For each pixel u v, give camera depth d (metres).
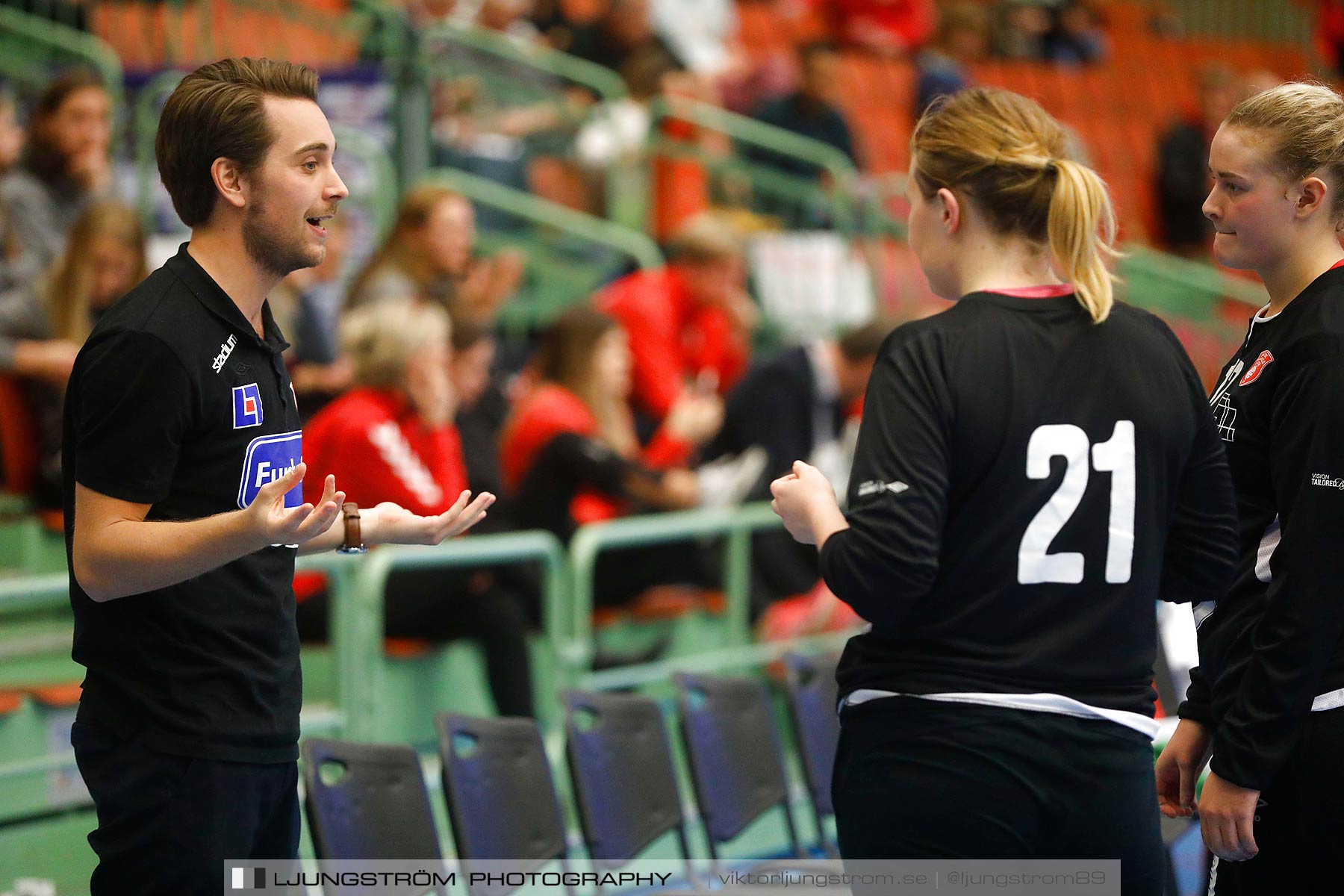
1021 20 37.12
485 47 24.28
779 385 18.38
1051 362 6.62
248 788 7.25
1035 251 6.92
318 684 13.94
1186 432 6.86
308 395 16.78
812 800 13.35
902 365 6.60
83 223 14.93
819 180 26.00
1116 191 36.50
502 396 17.55
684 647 17.19
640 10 27.20
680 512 17.25
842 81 33.28
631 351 18.86
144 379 6.69
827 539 6.51
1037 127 6.94
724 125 24.86
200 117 7.00
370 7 21.31
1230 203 7.59
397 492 13.75
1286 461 7.20
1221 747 7.29
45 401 15.40
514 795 10.47
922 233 7.13
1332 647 7.07
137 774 7.06
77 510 6.82
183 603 7.08
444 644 14.56
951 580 6.53
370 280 16.58
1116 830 6.59
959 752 6.41
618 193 24.25
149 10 22.14
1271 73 42.22
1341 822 7.25
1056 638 6.54
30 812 12.42
